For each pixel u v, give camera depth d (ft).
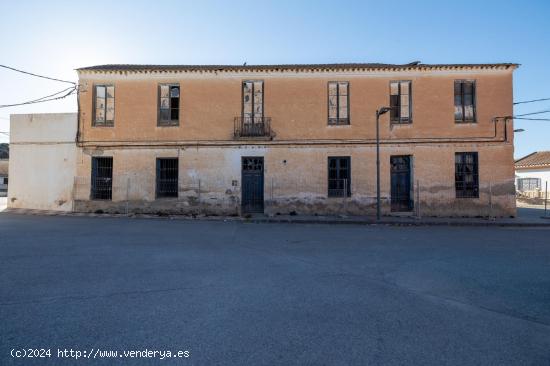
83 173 62.80
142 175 62.34
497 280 21.68
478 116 61.36
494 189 60.85
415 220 55.83
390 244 34.94
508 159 61.05
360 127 61.72
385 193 61.21
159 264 24.45
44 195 64.23
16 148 65.77
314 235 40.83
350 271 23.59
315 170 61.72
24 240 33.24
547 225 53.06
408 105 62.13
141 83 63.05
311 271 23.38
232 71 62.39
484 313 16.06
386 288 19.76
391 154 61.62
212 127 62.49
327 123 61.98
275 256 28.25
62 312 15.20
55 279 20.17
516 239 39.50
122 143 62.44
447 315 15.71
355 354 11.92
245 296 17.81
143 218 57.88
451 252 30.91
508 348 12.59
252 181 62.64
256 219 55.98
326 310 16.07
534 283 21.07
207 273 22.22
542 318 15.55
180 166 62.28
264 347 12.30
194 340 12.74
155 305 16.25
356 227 50.16
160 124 62.85
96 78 63.16
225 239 36.88
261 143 62.03
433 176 61.00
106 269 22.72
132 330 13.48
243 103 62.95
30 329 13.43
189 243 33.68
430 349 12.41
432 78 61.77
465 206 60.75
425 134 61.31
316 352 12.01
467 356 11.94
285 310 15.94
